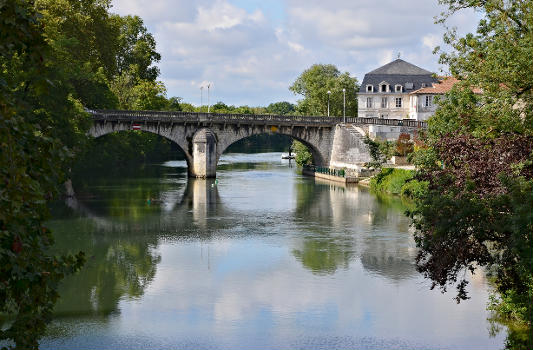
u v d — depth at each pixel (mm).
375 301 30391
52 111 48094
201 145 91625
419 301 30266
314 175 99250
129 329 26703
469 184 21969
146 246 42688
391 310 28984
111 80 106438
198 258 39312
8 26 10820
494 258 21844
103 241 44125
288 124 96000
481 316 27812
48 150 12102
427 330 26312
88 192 72562
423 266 23250
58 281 12094
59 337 25672
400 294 31484
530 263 17859
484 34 29781
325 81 132750
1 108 10477
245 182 88000
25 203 11164
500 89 27484
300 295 31547
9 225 10555
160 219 53938
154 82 119750
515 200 18969
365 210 59719
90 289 32375
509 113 26438
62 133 49188
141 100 111250
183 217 55250
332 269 36594
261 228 49969
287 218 55062
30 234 11531
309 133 98500
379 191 76438
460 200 20953
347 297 31125
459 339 25125
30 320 11750
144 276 35000
